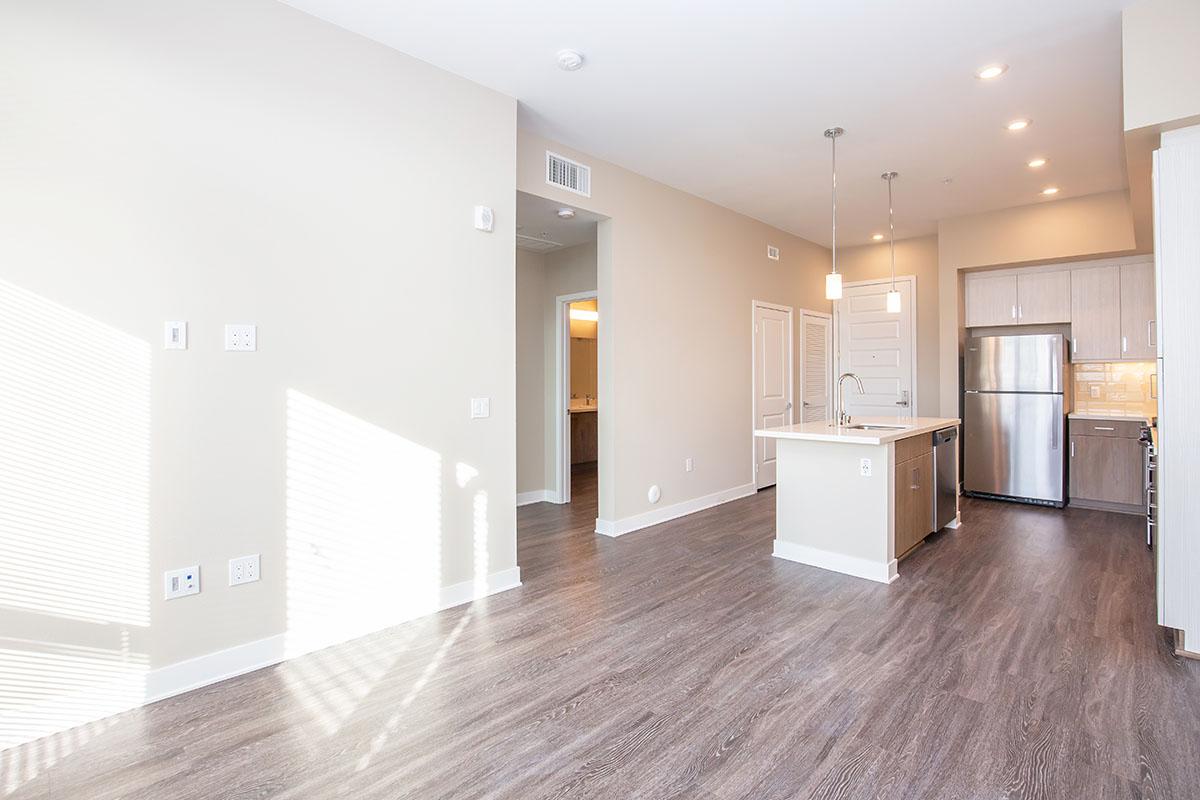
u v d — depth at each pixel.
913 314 6.62
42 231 1.96
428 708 2.12
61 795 1.68
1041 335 5.28
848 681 2.28
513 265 3.39
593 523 4.89
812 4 2.50
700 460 5.27
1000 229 5.53
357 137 2.71
